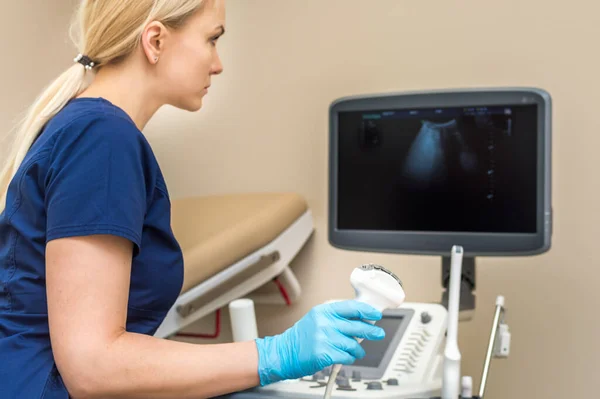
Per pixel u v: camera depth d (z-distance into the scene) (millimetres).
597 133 1415
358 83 1594
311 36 1640
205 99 1749
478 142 1219
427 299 1545
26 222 820
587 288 1423
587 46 1421
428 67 1535
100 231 746
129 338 755
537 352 1457
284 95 1666
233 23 1720
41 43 1841
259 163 1690
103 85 905
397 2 1562
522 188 1185
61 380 774
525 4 1464
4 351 790
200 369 759
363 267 788
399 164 1274
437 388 894
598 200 1415
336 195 1315
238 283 1423
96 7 908
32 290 809
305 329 775
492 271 1492
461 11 1511
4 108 1772
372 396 830
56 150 794
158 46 901
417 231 1250
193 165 1758
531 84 1460
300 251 1655
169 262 891
